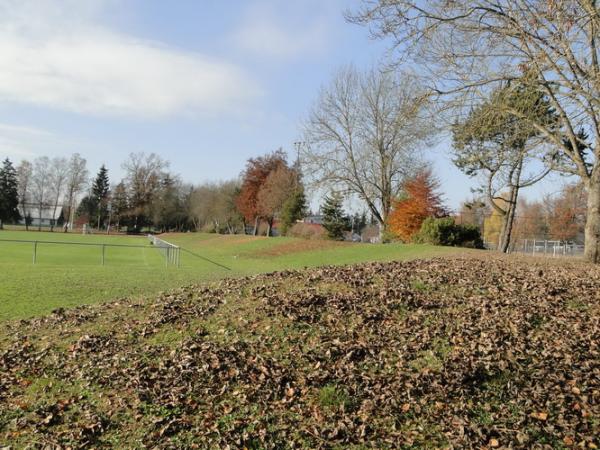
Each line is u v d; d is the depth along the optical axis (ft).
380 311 27.40
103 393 20.76
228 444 16.87
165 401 19.66
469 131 45.68
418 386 19.74
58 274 56.59
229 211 238.89
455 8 37.86
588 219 46.73
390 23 37.93
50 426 18.57
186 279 57.31
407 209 112.78
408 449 16.39
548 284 31.99
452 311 27.30
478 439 16.60
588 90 37.47
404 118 45.98
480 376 20.27
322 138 127.65
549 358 21.57
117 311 31.94
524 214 199.93
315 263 93.04
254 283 35.40
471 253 64.85
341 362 21.93
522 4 36.47
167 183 305.94
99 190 324.80
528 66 37.55
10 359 24.81
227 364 22.26
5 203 288.30
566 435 16.66
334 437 17.07
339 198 134.92
